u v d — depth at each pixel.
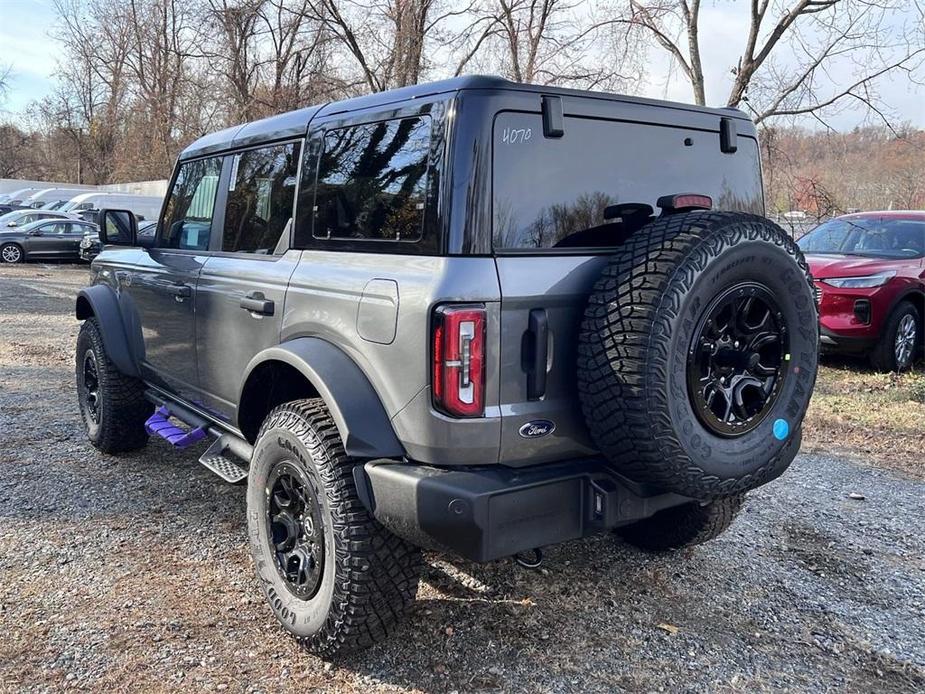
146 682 2.67
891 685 2.81
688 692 2.73
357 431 2.56
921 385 7.74
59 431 5.75
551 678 2.78
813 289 2.74
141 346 4.62
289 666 2.80
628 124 2.88
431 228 2.49
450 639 3.01
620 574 3.63
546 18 15.12
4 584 3.34
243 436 3.51
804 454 5.73
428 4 15.52
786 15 11.05
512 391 2.47
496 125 2.50
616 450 2.47
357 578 2.63
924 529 4.29
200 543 3.82
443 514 2.40
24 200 38.34
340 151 2.98
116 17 41.59
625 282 2.40
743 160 3.34
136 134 37.75
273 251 3.33
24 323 11.29
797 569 3.74
